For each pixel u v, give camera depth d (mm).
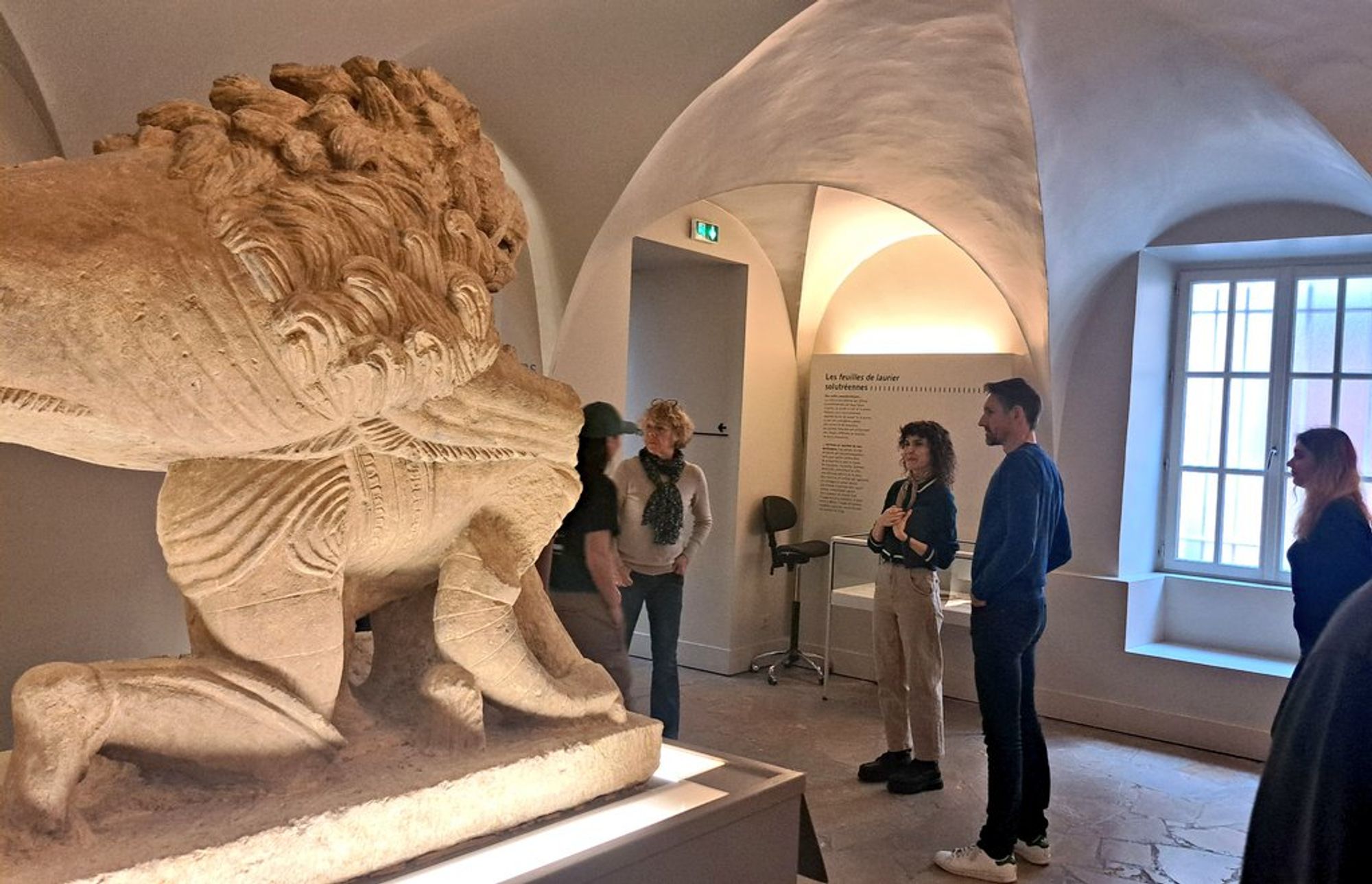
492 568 1734
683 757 2137
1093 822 3781
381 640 1848
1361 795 892
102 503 2611
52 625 2512
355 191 1430
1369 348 5012
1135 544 5375
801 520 6332
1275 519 5250
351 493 1532
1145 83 3770
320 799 1418
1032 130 3902
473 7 3039
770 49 3545
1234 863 3436
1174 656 4934
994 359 5621
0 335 1112
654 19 3381
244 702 1414
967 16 3379
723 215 5703
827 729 4875
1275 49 3221
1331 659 947
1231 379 5395
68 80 2418
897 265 6094
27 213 1151
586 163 4012
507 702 1779
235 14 2545
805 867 2154
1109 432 5270
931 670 3975
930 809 3824
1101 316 5293
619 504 3453
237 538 1416
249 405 1307
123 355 1191
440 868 1485
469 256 1604
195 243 1249
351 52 2898
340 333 1333
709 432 6051
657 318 6258
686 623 6137
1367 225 4527
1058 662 5211
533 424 1712
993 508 3082
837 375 6156
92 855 1216
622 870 1570
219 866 1268
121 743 1336
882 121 4172
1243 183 4574
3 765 1560
